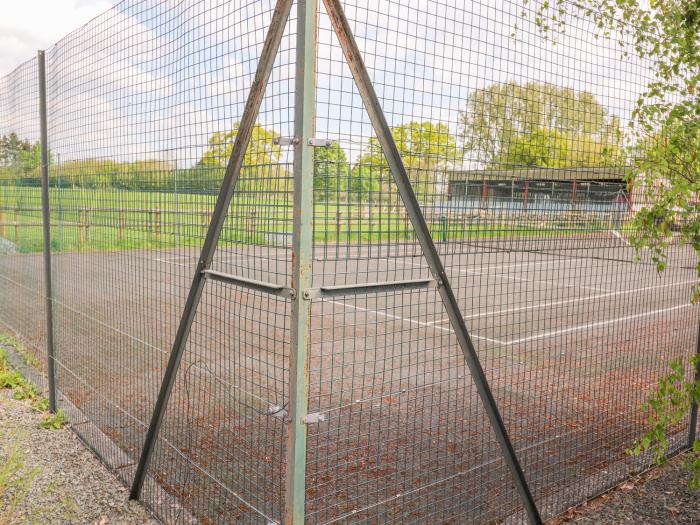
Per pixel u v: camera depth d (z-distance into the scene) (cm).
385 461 379
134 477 335
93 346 409
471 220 268
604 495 350
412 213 235
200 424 421
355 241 232
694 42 328
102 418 396
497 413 292
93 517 305
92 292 411
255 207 220
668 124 326
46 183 458
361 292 219
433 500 331
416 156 242
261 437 403
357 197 213
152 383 407
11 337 652
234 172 227
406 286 238
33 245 576
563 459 392
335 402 493
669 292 1122
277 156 206
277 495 321
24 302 621
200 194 264
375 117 216
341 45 204
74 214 429
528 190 293
